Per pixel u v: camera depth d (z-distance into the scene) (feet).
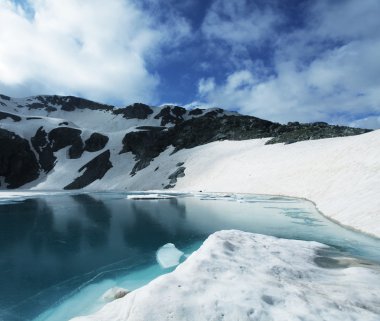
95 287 38.78
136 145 368.89
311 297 25.40
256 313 22.61
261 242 43.65
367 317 22.22
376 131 111.96
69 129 424.05
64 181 342.23
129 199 157.07
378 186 70.08
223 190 181.68
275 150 210.18
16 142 382.22
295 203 110.01
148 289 25.99
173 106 570.46
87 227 79.41
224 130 333.01
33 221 90.02
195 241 62.39
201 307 23.36
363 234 56.29
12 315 31.91
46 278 42.45
